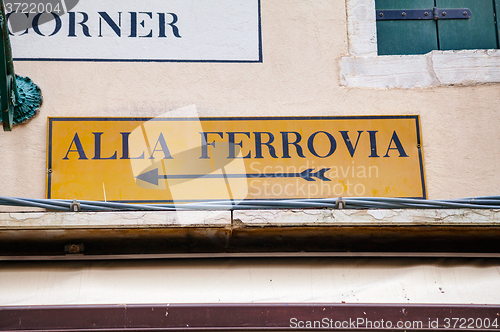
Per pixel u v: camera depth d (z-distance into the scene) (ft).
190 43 12.54
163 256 11.82
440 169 12.18
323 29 12.83
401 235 11.69
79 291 10.99
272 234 11.53
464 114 12.50
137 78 12.26
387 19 13.56
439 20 13.65
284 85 12.44
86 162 11.65
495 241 11.99
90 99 12.08
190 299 10.99
